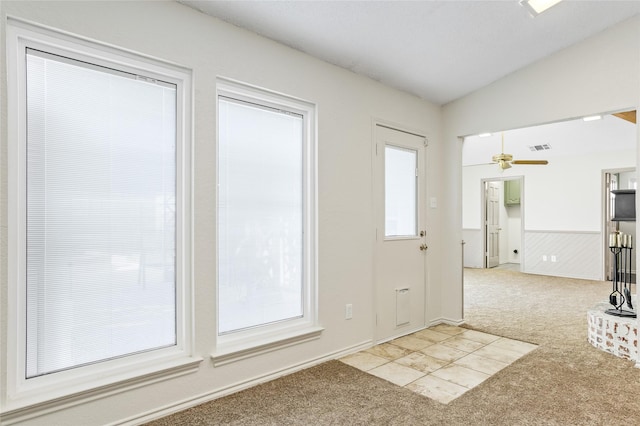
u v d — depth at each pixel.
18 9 1.74
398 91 3.74
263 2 2.31
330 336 3.10
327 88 3.09
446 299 4.22
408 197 3.90
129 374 2.06
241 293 2.62
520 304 5.05
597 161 6.84
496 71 3.58
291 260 2.92
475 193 8.62
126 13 2.06
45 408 1.80
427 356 3.18
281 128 2.87
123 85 2.13
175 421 2.13
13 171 1.77
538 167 7.57
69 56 1.93
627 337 3.07
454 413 2.25
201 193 2.35
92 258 2.01
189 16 2.30
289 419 2.18
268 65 2.69
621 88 3.02
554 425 2.12
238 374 2.52
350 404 2.35
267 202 2.78
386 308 3.60
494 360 3.08
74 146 1.96
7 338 1.74
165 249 2.27
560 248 7.28
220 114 2.54
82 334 1.98
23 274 1.80
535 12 2.64
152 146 2.23
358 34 2.75
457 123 4.13
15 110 1.78
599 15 2.90
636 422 2.14
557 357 3.14
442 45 3.04
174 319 2.30
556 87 3.37
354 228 3.29
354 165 3.30
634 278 7.00
